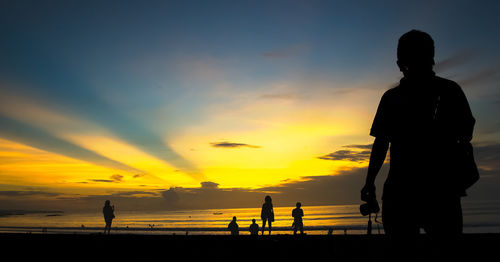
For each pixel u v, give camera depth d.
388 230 2.18
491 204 189.88
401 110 2.16
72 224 118.12
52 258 5.89
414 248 2.07
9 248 6.77
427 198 1.99
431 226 2.04
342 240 6.66
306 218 131.12
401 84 2.22
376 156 2.31
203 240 7.36
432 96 2.11
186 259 5.80
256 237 8.02
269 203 19.55
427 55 2.16
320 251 6.04
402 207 2.06
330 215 149.75
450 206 1.98
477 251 5.00
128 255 6.11
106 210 21.17
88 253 6.30
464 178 1.99
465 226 76.62
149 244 7.02
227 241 7.21
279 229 77.69
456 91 2.10
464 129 2.06
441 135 2.06
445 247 2.00
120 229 80.94
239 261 5.64
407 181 2.05
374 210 2.38
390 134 2.22
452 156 2.02
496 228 69.50
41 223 127.25
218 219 170.75
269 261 5.59
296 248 6.43
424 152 2.04
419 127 2.09
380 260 5.07
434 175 2.00
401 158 2.11
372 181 2.34
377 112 2.32
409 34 2.23
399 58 2.26
